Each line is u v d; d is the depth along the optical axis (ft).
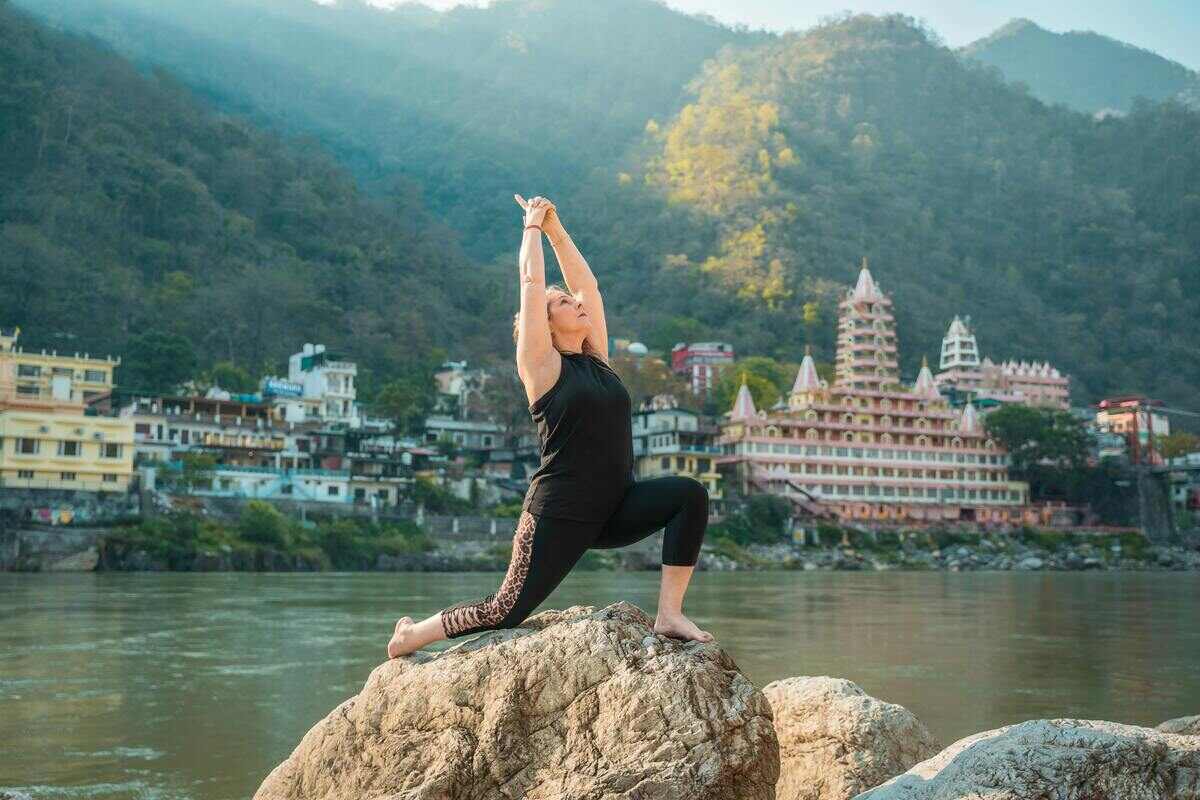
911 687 81.92
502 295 645.10
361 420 403.13
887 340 518.78
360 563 292.61
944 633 123.85
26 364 343.87
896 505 431.43
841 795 26.12
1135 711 71.97
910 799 17.95
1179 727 26.43
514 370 465.06
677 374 549.54
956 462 448.65
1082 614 156.76
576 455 20.43
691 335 627.46
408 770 19.76
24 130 544.21
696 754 18.08
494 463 412.16
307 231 621.31
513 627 21.16
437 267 647.15
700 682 18.70
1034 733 17.88
